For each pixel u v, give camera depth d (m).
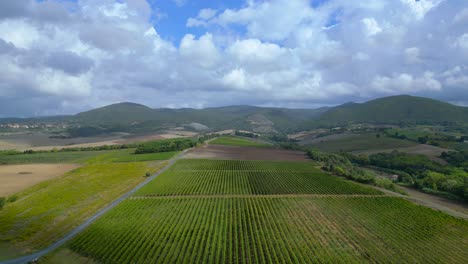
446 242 54.88
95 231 57.22
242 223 62.31
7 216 63.59
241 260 47.91
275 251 50.81
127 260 46.94
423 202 80.50
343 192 87.44
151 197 80.38
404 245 53.56
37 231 56.66
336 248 51.84
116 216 65.38
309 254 49.75
